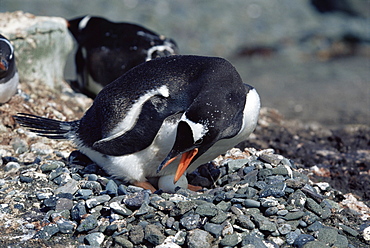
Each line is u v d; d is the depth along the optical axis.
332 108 22.44
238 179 10.03
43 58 15.70
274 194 9.03
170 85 8.84
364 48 35.50
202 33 36.00
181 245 8.12
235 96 8.59
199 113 8.05
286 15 41.19
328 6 42.53
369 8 41.47
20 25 15.16
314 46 35.66
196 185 10.46
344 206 9.98
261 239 8.17
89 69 15.91
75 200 9.27
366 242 8.75
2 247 8.07
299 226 8.77
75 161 10.86
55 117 13.53
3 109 12.89
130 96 9.04
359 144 15.21
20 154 11.62
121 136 8.94
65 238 8.45
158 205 8.67
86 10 36.31
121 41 15.23
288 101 23.88
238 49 34.41
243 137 9.41
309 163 13.02
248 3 42.97
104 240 8.36
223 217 8.34
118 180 9.95
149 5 39.56
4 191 9.70
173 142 8.71
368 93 25.22
